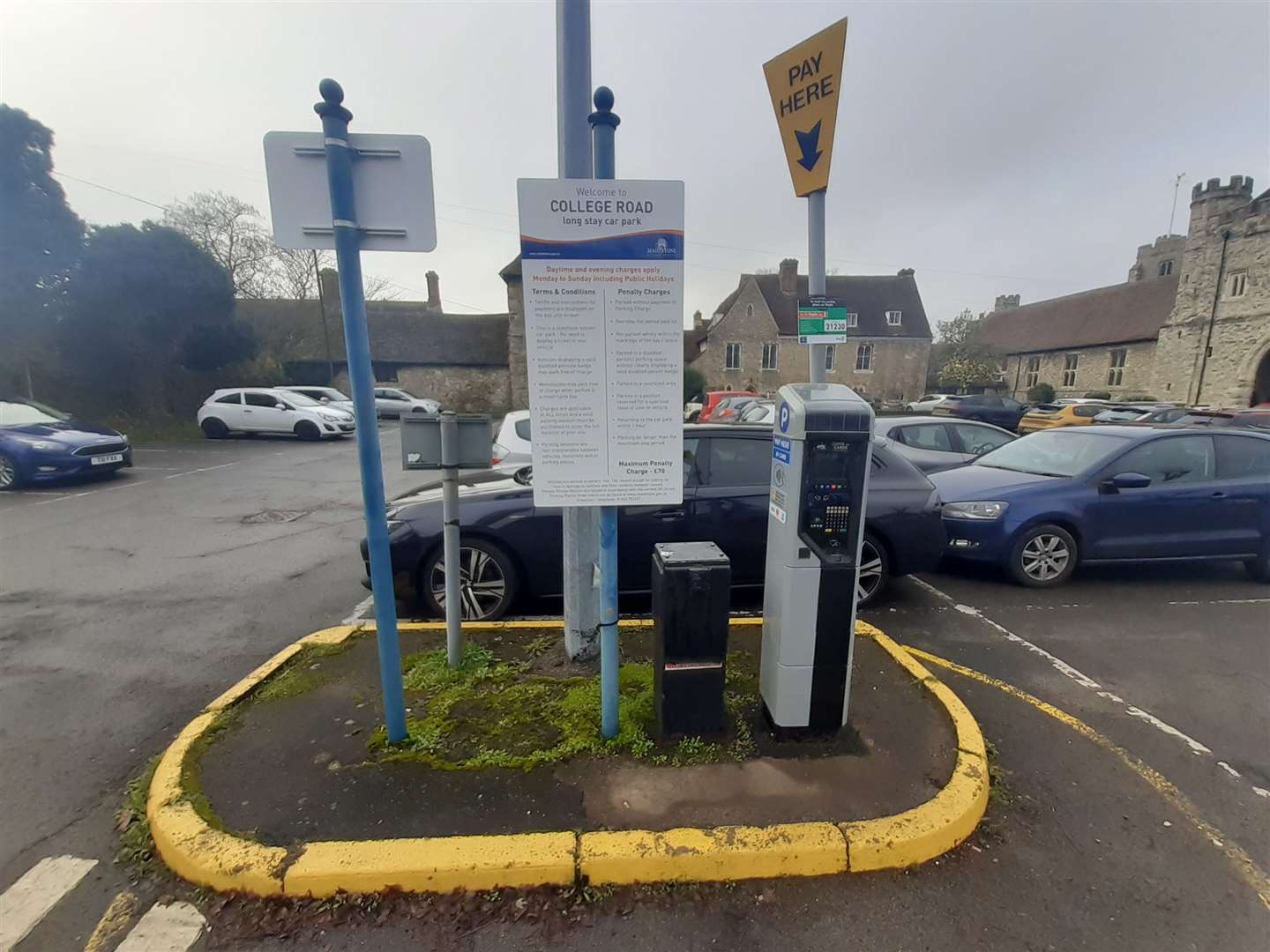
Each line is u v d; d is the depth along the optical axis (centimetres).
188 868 210
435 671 330
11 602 491
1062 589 528
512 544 418
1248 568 566
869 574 471
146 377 1992
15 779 271
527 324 235
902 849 217
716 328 3516
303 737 275
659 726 271
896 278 3906
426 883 205
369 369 235
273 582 541
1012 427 1983
